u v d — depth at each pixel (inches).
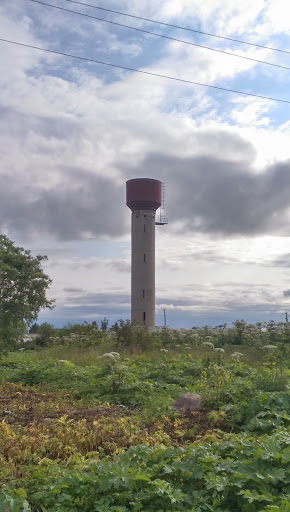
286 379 436.5
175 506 190.1
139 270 2185.0
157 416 386.3
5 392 534.0
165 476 213.8
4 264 1019.3
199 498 193.3
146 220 2220.7
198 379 531.5
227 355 749.9
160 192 2283.5
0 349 1005.8
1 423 335.6
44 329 1494.8
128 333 933.8
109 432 318.0
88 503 197.0
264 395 361.7
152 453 232.7
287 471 196.9
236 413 355.9
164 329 1094.4
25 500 190.4
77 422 355.3
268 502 181.5
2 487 217.0
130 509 192.9
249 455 219.9
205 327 1106.1
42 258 1110.4
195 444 267.0
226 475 204.8
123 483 199.3
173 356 761.6
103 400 471.5
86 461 251.3
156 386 507.8
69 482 207.2
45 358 936.9
